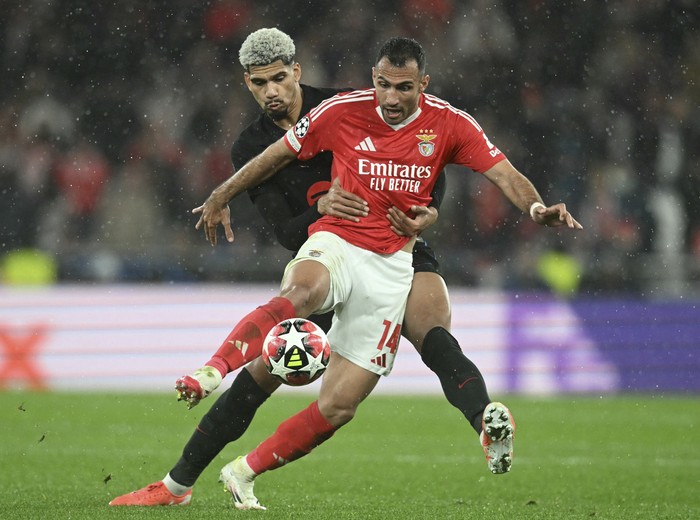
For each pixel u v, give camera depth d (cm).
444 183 1811
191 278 4962
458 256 5209
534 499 2080
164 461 2558
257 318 1555
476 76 6334
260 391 1784
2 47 6222
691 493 2188
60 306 4503
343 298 1688
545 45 6406
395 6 6312
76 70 6219
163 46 6253
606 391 4675
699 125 6278
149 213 5828
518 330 4647
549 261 5091
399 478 2367
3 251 5684
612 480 2380
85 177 5878
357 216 1700
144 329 4531
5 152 5962
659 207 6009
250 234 5478
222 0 6272
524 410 4006
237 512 1728
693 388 4741
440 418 3684
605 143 6219
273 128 1992
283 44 1922
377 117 1695
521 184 1706
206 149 6028
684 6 6456
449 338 1677
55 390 4425
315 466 2536
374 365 1709
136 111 6131
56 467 2427
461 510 1834
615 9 6469
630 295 5091
